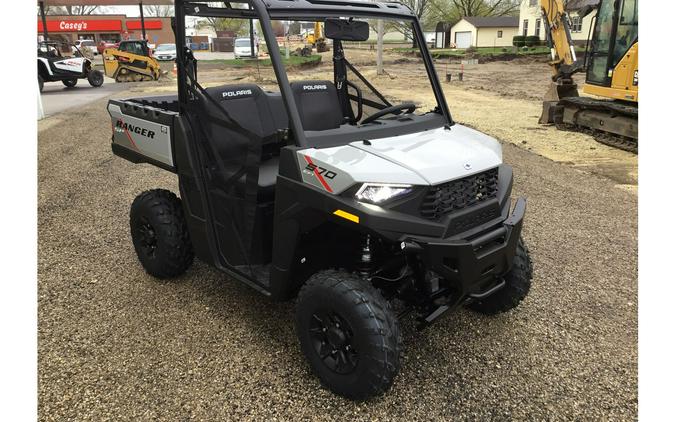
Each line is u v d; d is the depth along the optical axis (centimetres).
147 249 372
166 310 331
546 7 1102
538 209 542
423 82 337
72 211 518
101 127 996
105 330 308
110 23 4475
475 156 260
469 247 234
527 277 303
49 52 1803
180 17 305
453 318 327
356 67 338
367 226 222
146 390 255
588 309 340
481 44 4569
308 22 278
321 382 260
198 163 316
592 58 962
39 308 333
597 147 858
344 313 234
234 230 304
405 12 326
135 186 607
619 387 262
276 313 328
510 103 1377
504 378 269
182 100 321
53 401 246
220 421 235
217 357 282
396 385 262
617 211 538
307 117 304
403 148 259
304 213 246
